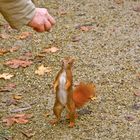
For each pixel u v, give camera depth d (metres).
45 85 5.00
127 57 5.65
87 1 7.79
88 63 5.51
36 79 5.14
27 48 6.04
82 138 4.02
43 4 7.73
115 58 5.64
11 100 4.70
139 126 4.18
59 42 6.20
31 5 3.00
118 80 5.04
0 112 4.48
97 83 4.99
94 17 7.07
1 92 4.88
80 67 5.40
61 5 7.67
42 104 4.59
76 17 7.11
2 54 5.84
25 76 5.23
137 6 7.45
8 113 4.46
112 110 4.44
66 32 6.53
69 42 6.18
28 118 4.35
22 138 4.05
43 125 4.22
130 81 5.02
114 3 7.62
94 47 5.98
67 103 4.09
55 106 4.14
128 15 7.09
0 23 6.99
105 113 4.38
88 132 4.11
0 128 4.20
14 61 5.60
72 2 7.78
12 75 5.24
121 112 4.40
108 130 4.13
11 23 3.01
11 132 4.14
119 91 4.80
